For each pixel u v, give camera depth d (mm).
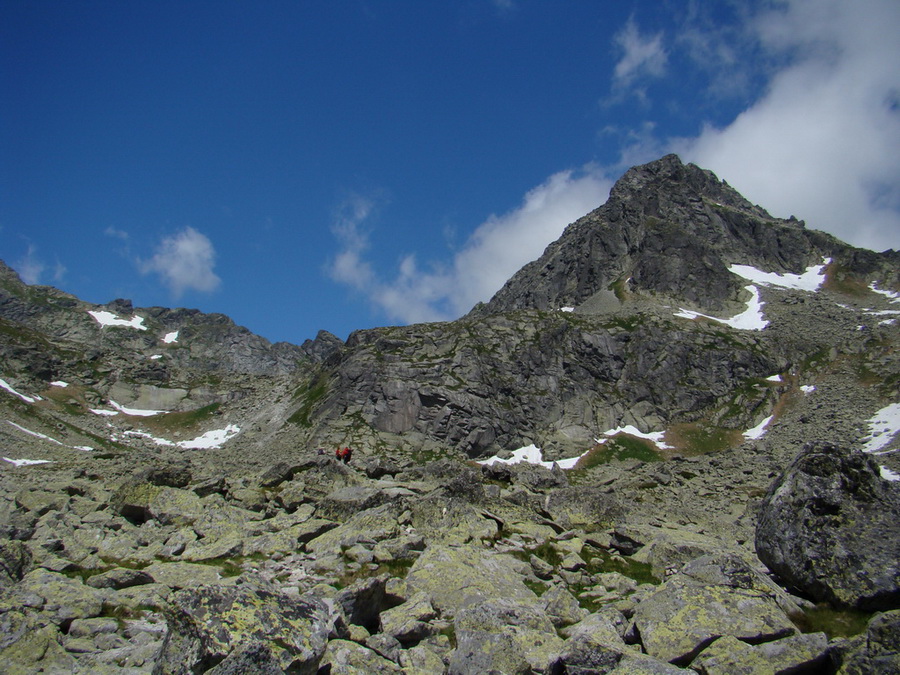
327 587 16422
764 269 196125
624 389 136000
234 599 11336
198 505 26047
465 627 13281
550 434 122875
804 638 12273
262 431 132875
